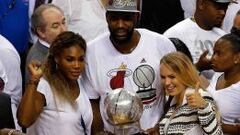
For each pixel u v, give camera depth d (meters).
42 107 10.27
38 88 10.19
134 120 9.33
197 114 10.20
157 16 17.14
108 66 11.05
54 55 10.44
